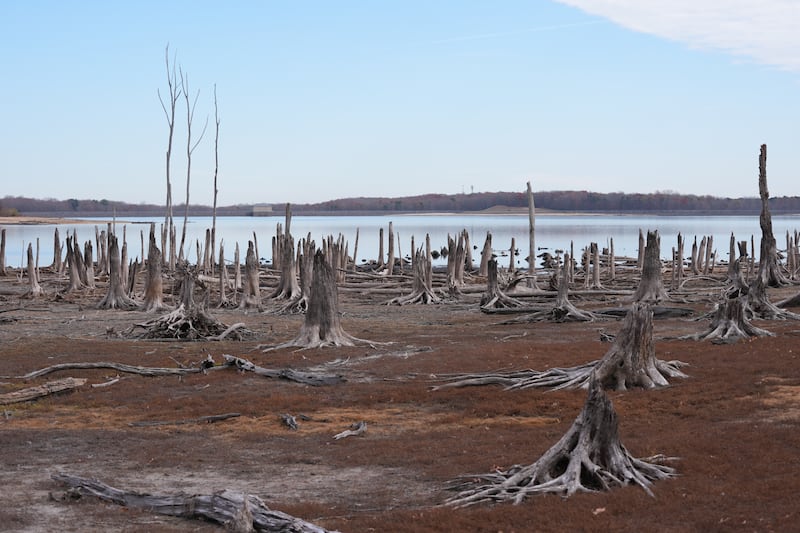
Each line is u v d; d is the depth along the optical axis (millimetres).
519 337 46938
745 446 22328
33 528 17672
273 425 28219
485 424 27766
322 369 38094
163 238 95438
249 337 49125
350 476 21891
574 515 17547
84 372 37312
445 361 38469
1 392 33812
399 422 28562
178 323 48812
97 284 86688
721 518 16984
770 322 46781
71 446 25438
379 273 98750
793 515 16828
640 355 31891
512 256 94625
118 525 17875
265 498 20016
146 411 30516
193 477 22016
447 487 20469
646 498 18500
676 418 27156
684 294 67062
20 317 59594
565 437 20234
